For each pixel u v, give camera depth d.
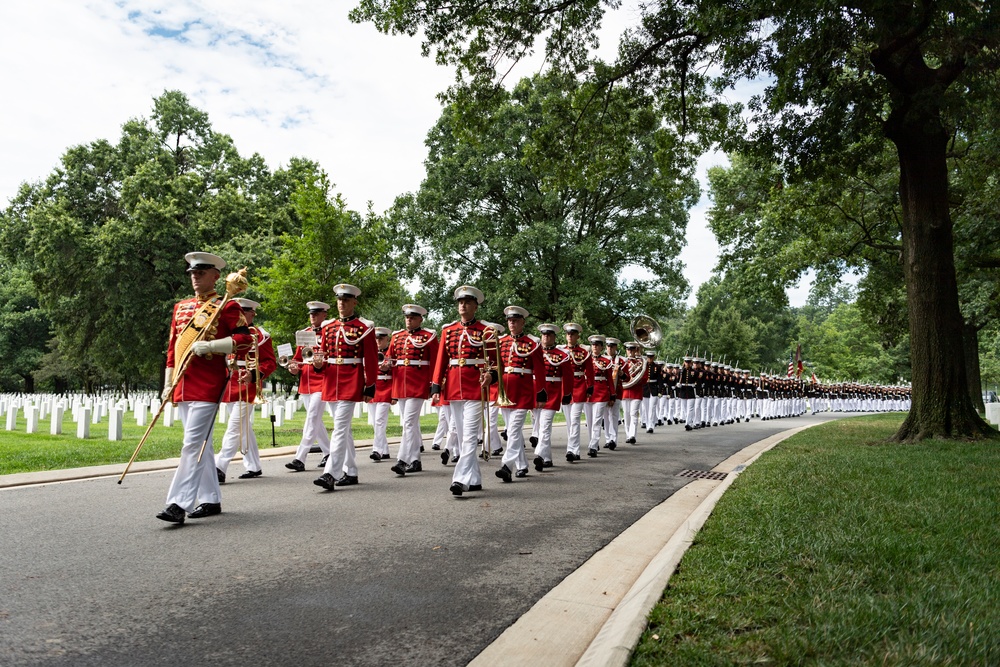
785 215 21.47
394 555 5.32
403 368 10.48
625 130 15.52
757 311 79.00
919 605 3.67
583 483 9.19
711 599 3.91
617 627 3.61
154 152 39.19
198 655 3.44
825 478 8.12
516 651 3.51
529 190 36.59
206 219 36.28
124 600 4.23
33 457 10.30
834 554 4.74
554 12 13.54
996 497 6.90
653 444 15.17
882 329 34.19
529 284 36.19
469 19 13.15
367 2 12.96
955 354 13.68
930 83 12.95
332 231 18.72
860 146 14.73
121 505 7.09
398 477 9.59
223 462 8.94
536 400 9.91
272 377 35.50
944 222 13.85
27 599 4.21
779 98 12.17
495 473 9.86
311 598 4.31
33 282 37.31
